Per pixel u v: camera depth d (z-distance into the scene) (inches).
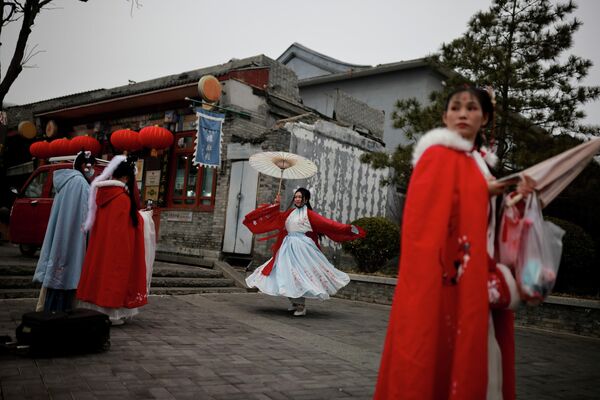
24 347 150.0
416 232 75.2
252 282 283.9
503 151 363.6
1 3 256.1
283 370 159.2
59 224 197.2
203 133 412.5
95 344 160.2
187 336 198.8
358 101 573.3
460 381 69.0
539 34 356.2
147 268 226.2
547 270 75.7
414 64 652.7
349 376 158.4
